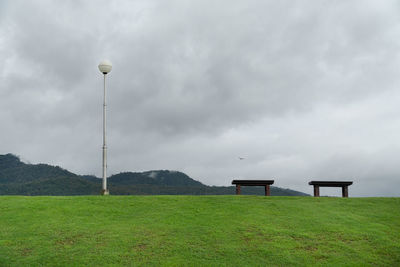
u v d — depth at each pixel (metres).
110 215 17.11
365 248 14.08
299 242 14.35
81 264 12.17
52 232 14.80
